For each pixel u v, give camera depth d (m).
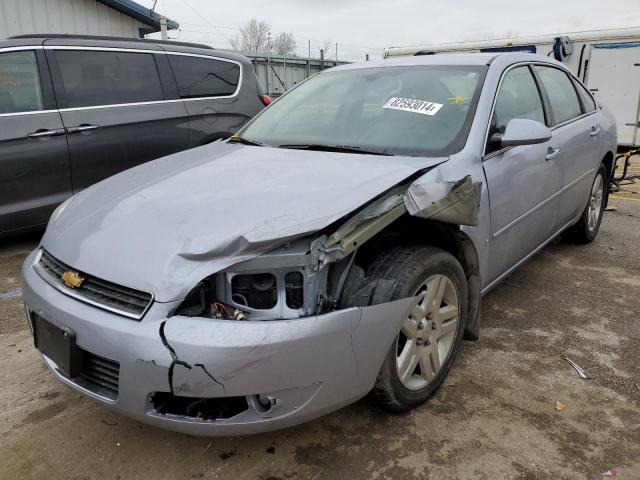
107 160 5.15
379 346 2.14
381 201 2.26
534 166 3.32
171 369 1.84
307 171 2.59
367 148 2.94
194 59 5.87
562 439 2.38
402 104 3.19
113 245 2.14
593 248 5.04
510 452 2.30
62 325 2.09
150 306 1.92
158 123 5.45
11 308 3.71
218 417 1.96
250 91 6.31
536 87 3.73
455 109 3.04
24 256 4.79
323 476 2.18
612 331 3.38
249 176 2.57
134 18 11.66
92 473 2.21
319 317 1.96
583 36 11.17
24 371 2.93
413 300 2.27
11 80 4.62
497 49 12.05
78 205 2.62
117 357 1.92
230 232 2.02
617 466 2.22
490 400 2.66
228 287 1.97
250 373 1.86
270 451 2.33
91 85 5.09
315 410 2.02
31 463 2.26
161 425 1.97
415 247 2.44
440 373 2.63
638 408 2.61
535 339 3.28
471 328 2.92
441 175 2.54
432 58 3.57
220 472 2.21
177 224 2.13
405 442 2.37
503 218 3.01
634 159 11.27
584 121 4.31
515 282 4.20
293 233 1.96
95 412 2.59
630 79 10.80
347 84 3.56
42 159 4.73
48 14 10.14
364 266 2.43
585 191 4.46
